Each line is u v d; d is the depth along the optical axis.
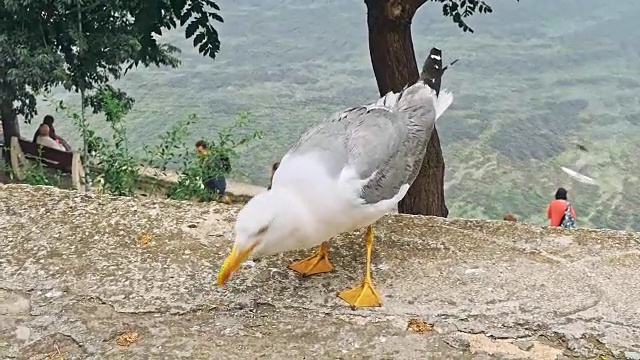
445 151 8.12
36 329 2.00
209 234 2.25
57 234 2.24
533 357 1.94
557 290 2.10
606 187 7.27
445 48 11.91
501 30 12.84
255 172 6.74
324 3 14.13
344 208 1.96
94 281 2.11
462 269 2.16
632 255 2.21
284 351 1.95
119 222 2.29
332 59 11.38
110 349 1.96
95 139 3.25
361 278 2.13
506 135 8.57
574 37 12.59
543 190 7.26
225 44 11.91
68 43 5.56
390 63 3.47
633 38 12.52
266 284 2.11
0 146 5.24
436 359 1.94
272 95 9.80
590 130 8.78
